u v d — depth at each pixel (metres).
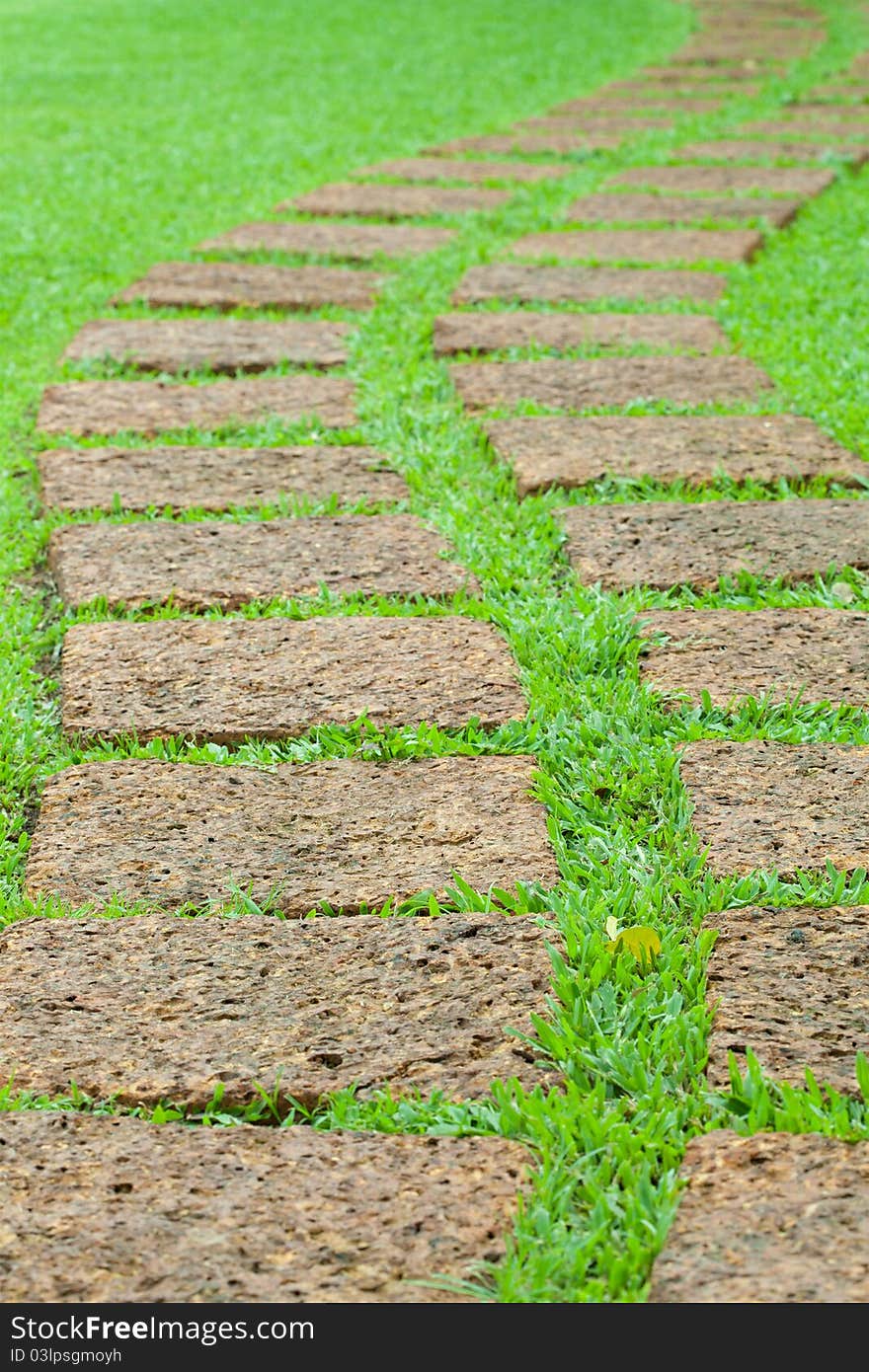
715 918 2.19
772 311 5.16
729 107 9.50
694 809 2.46
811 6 15.05
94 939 2.18
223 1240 1.68
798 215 6.65
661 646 3.00
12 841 2.53
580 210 6.68
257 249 5.94
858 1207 1.69
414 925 2.20
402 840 2.41
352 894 2.28
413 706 2.79
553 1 14.86
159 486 3.79
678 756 2.61
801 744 2.64
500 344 4.83
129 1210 1.72
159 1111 1.87
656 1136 1.83
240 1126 1.85
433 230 6.33
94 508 3.67
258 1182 1.76
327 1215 1.71
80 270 5.73
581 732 2.71
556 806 2.50
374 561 3.38
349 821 2.46
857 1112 1.84
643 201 6.85
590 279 5.55
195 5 14.27
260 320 5.16
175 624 3.10
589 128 8.83
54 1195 1.74
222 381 4.55
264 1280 1.63
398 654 2.97
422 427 4.18
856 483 3.78
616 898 2.26
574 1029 2.01
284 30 12.93
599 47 12.27
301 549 3.44
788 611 3.12
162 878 2.32
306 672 2.91
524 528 3.55
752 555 3.38
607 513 3.60
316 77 10.62
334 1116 1.87
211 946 2.16
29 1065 1.95
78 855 2.38
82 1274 1.64
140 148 8.13
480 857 2.36
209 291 5.38
